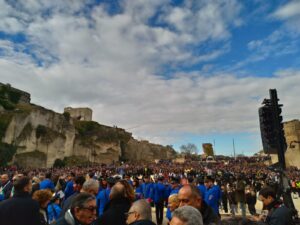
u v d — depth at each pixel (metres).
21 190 5.58
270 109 11.13
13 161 71.00
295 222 5.56
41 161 78.69
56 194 9.10
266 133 11.06
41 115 85.06
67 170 52.31
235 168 65.19
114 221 5.25
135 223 4.36
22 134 76.06
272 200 5.91
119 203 5.57
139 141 150.75
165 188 14.97
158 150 161.25
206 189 12.00
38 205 5.56
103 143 116.81
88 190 6.50
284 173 10.18
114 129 131.25
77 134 105.75
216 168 66.50
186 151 163.00
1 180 12.02
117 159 119.81
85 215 4.42
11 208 5.20
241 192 16.73
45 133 84.56
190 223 3.10
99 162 112.12
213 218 4.48
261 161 94.31
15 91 89.62
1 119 71.38
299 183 31.05
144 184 15.37
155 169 57.28
